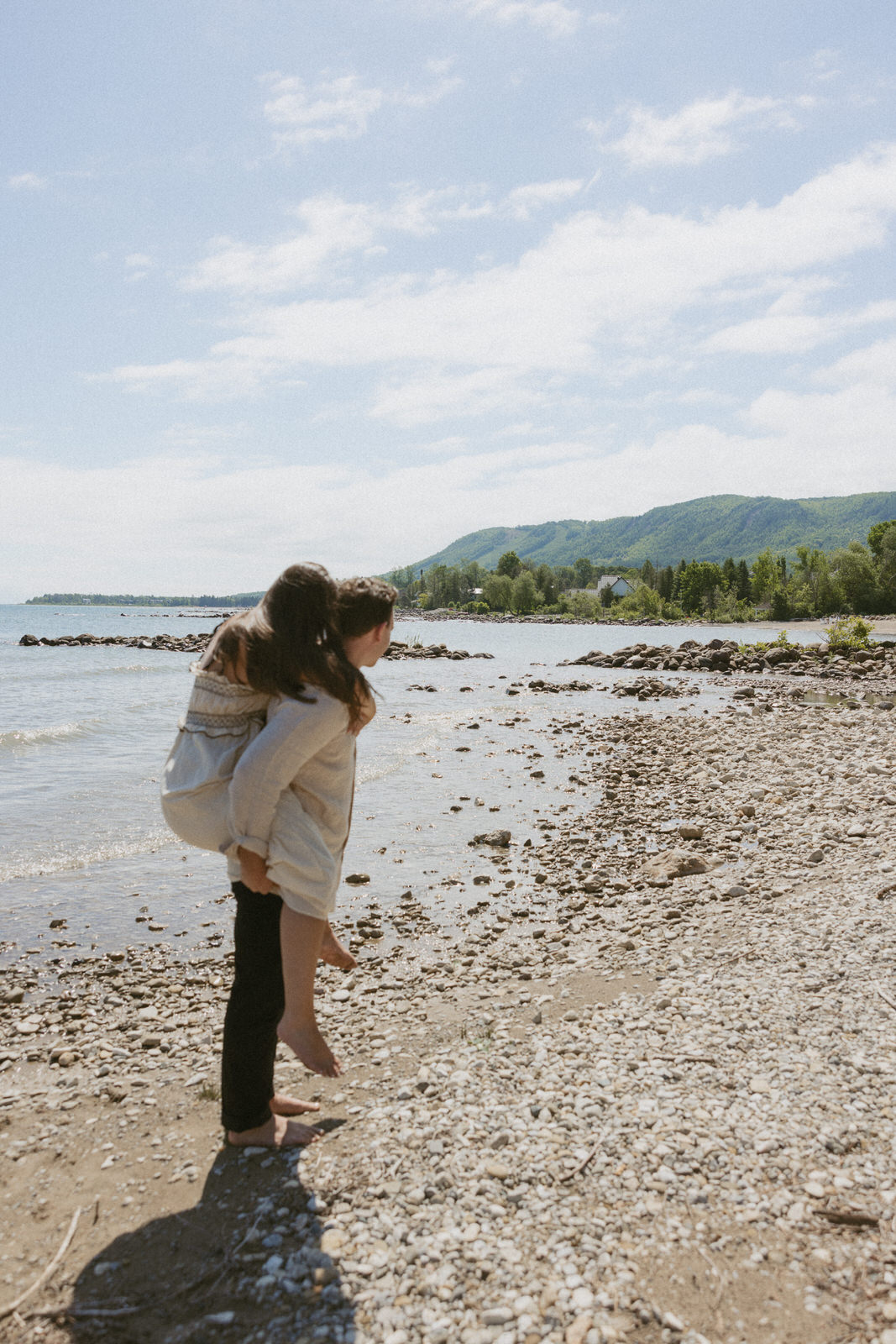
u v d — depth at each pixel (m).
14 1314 2.21
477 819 9.20
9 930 5.88
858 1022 3.69
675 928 5.45
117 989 4.96
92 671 29.09
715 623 105.12
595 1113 3.09
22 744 13.88
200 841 2.82
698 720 16.59
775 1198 2.57
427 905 6.50
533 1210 2.56
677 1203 2.57
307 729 2.65
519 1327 2.11
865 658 31.12
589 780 11.23
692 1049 3.56
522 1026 4.04
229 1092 3.00
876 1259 2.30
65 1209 2.71
